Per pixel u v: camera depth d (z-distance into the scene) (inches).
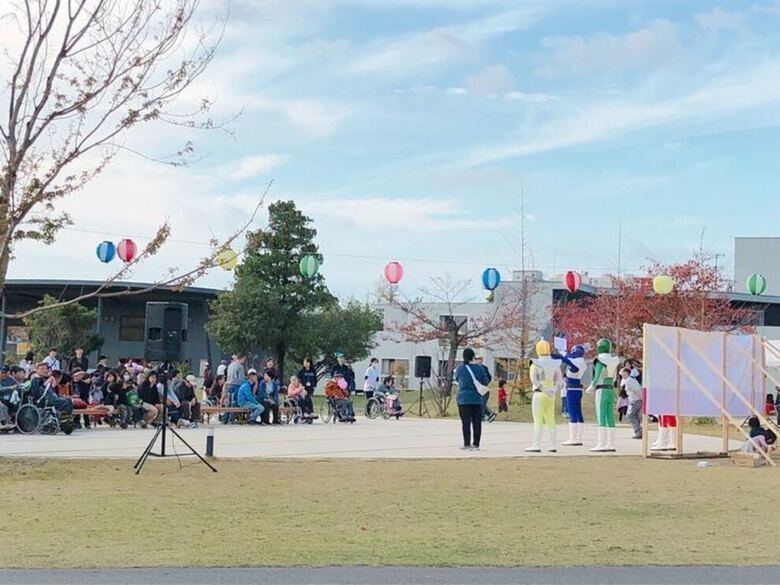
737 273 2723.9
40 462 666.2
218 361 2472.9
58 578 348.2
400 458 749.9
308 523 464.1
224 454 767.1
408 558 388.5
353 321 2247.8
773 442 816.3
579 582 350.3
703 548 416.2
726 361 831.7
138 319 2448.3
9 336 2377.0
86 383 1071.6
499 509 511.8
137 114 681.0
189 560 380.2
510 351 2017.7
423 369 1487.5
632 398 1021.2
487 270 1267.2
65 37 653.3
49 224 671.8
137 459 699.4
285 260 2140.7
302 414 1228.5
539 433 819.4
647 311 1689.2
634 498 556.7
